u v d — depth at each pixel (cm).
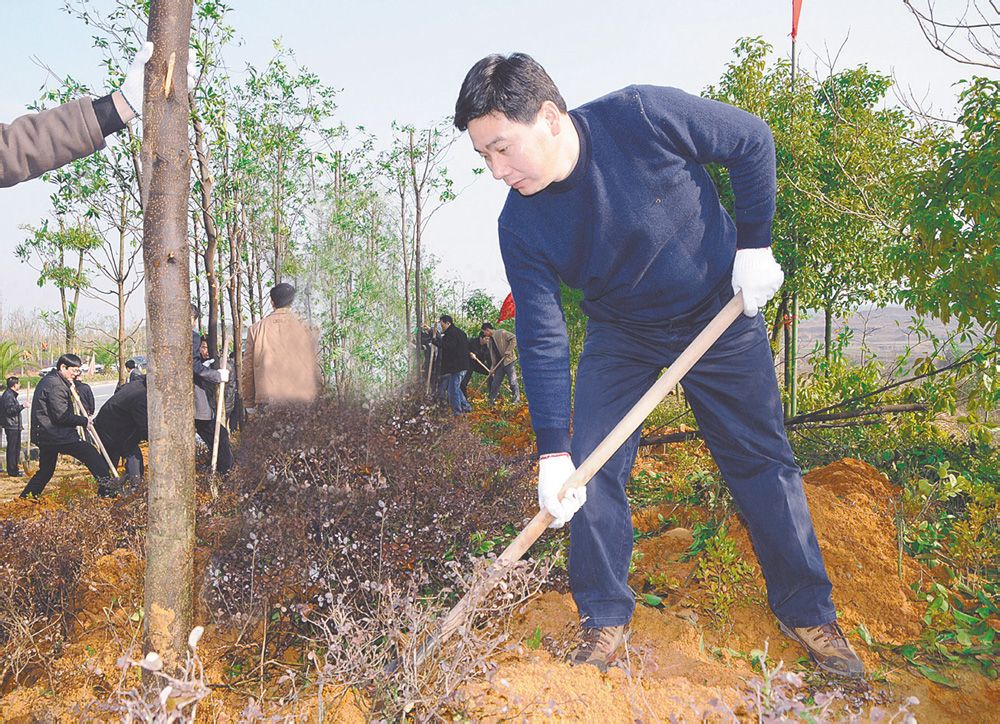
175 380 235
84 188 955
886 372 650
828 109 770
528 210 260
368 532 336
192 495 242
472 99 224
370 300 1076
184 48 227
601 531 280
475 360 1391
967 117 438
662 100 244
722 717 231
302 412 596
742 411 285
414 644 230
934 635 297
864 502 400
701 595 321
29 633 296
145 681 235
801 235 755
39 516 411
